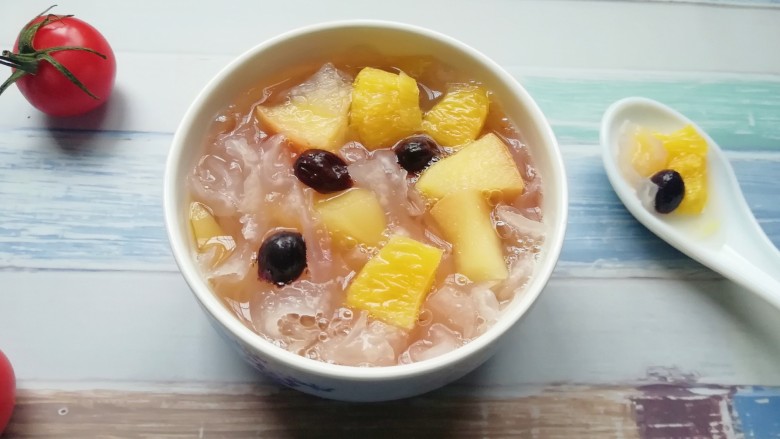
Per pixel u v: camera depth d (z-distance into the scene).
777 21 0.35
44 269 0.26
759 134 0.32
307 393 0.24
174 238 0.21
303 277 0.23
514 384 0.25
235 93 0.25
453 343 0.22
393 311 0.22
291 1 0.33
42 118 0.30
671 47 0.34
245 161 0.24
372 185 0.24
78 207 0.28
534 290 0.21
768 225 0.29
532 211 0.24
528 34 0.33
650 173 0.29
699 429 0.25
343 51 0.26
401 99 0.25
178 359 0.25
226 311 0.21
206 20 0.32
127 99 0.30
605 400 0.25
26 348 0.25
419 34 0.25
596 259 0.28
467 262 0.23
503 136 0.25
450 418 0.25
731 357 0.27
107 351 0.25
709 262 0.27
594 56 0.33
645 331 0.27
